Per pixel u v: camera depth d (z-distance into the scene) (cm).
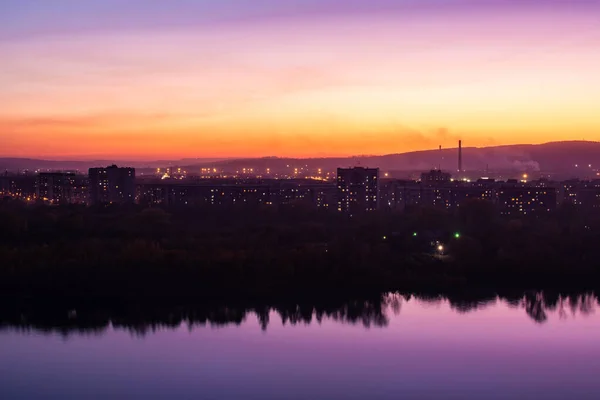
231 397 14750
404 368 16388
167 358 17062
